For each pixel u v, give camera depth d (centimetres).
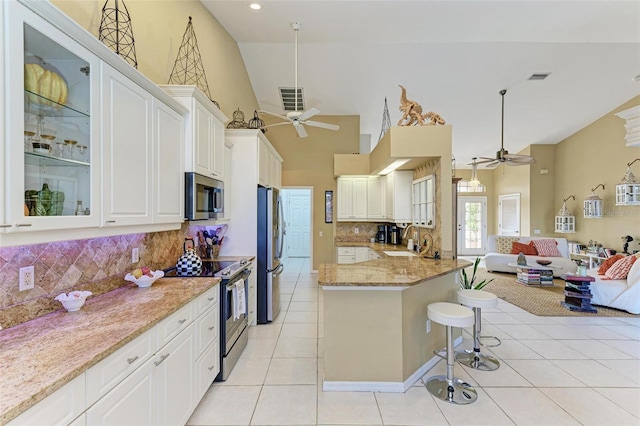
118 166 173
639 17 341
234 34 444
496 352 311
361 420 209
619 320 402
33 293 157
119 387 132
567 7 325
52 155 142
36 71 131
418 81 540
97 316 161
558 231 749
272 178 479
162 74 285
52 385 98
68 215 143
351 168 620
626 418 210
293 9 359
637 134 355
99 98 157
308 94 595
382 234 622
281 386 250
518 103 604
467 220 999
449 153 367
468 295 283
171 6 300
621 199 576
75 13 189
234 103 471
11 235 117
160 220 217
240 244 388
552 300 487
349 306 249
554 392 241
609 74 515
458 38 402
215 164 307
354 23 379
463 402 228
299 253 981
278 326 385
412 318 262
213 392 241
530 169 809
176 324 182
